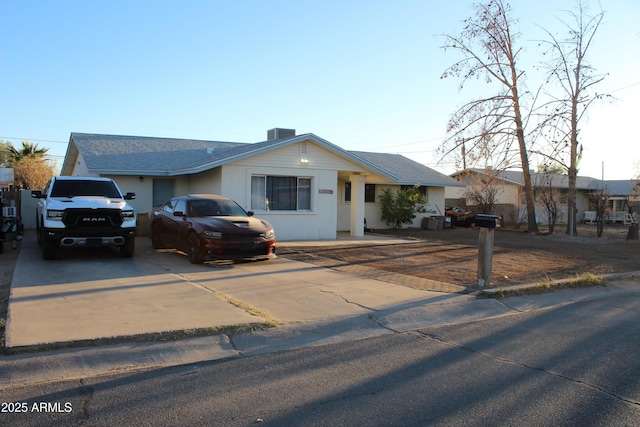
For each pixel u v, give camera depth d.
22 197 21.22
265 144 17.03
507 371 5.20
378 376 4.99
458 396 4.49
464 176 34.75
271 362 5.40
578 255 15.73
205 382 4.75
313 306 7.70
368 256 13.76
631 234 21.83
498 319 7.67
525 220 34.88
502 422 3.96
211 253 10.92
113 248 13.80
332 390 4.59
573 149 23.08
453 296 8.70
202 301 7.61
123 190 18.17
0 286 8.62
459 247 16.86
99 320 6.34
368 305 7.88
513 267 12.68
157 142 22.78
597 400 4.43
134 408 4.12
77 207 10.91
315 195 17.38
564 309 8.45
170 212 13.27
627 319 7.73
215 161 15.09
